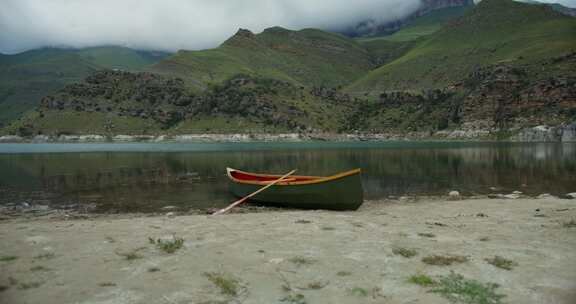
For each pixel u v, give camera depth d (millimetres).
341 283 8867
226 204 25922
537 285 8539
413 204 24219
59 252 11805
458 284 8609
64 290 8688
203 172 48750
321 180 21562
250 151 109312
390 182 37312
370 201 26453
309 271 9711
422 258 10516
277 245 12250
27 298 8258
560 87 187750
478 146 125000
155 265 10367
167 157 82562
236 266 10172
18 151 117188
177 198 28781
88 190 33438
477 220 16625
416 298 7953
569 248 11461
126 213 23172
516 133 182375
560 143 144500
